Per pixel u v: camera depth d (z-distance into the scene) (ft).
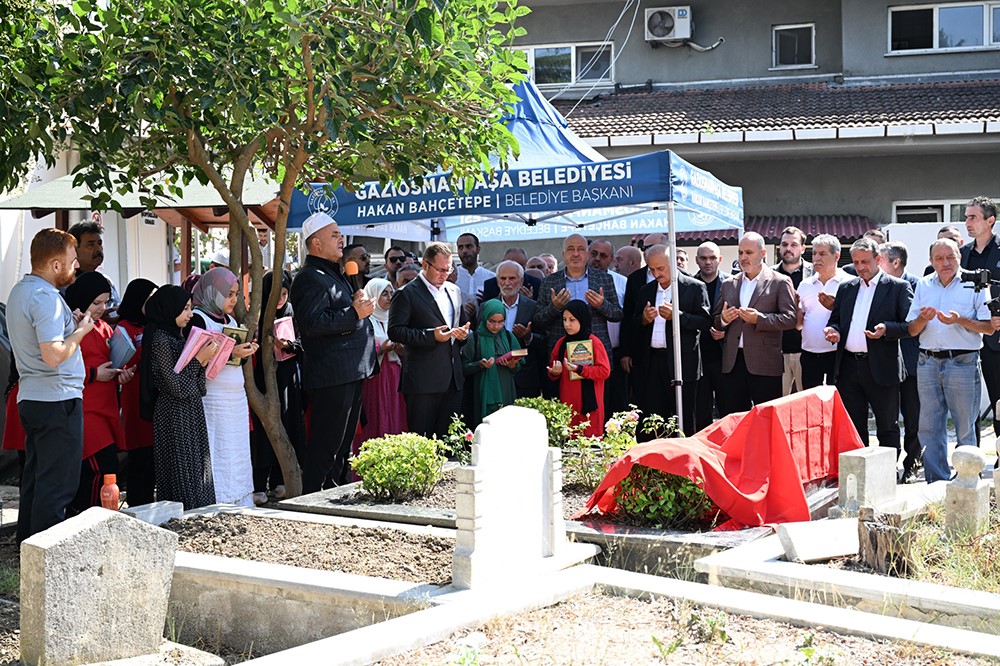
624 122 63.72
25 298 19.90
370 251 64.39
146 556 16.19
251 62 22.58
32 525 20.13
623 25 71.92
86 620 15.47
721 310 31.24
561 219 40.06
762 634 14.49
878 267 29.73
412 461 23.70
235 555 19.31
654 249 31.71
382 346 31.68
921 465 31.76
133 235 51.78
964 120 57.93
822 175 62.80
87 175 23.93
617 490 21.48
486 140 26.50
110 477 19.75
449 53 23.71
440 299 29.25
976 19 66.28
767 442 21.39
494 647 14.25
